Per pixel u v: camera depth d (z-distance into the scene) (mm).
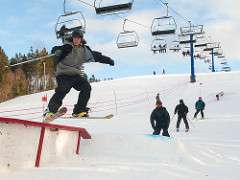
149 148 8820
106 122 22875
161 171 6949
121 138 8992
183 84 52344
